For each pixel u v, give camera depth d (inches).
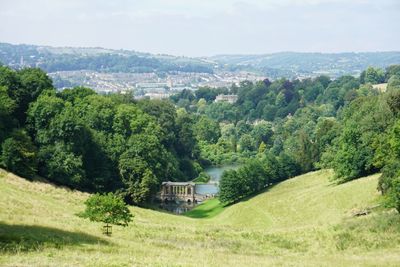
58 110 4030.5
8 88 4084.6
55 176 3887.8
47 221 2119.8
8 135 3747.5
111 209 2368.4
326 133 5482.3
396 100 4052.7
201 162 7834.6
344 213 3110.2
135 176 4320.9
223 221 3917.3
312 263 1704.0
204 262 1546.5
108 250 1622.8
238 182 4746.6
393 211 2652.6
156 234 2390.5
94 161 4281.5
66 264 1250.0
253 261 1710.1
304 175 5123.0
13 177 3521.2
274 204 3986.2
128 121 4685.0
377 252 2034.9
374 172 4018.2
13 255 1322.6
